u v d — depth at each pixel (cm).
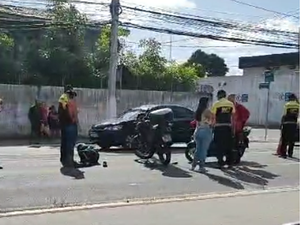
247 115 1428
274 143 2320
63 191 952
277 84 4206
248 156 1625
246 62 4809
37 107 2241
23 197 889
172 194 969
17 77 2805
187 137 1736
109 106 2283
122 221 721
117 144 1672
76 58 2864
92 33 3186
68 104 1254
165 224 709
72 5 2794
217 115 1321
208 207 835
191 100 2742
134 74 3130
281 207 848
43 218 729
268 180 1172
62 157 1273
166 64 3350
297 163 1473
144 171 1225
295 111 1620
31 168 1213
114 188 1001
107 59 3017
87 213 768
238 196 948
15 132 2297
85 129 2445
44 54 2828
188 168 1298
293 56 4322
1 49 2791
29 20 2800
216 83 4678
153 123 1374
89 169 1223
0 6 2494
